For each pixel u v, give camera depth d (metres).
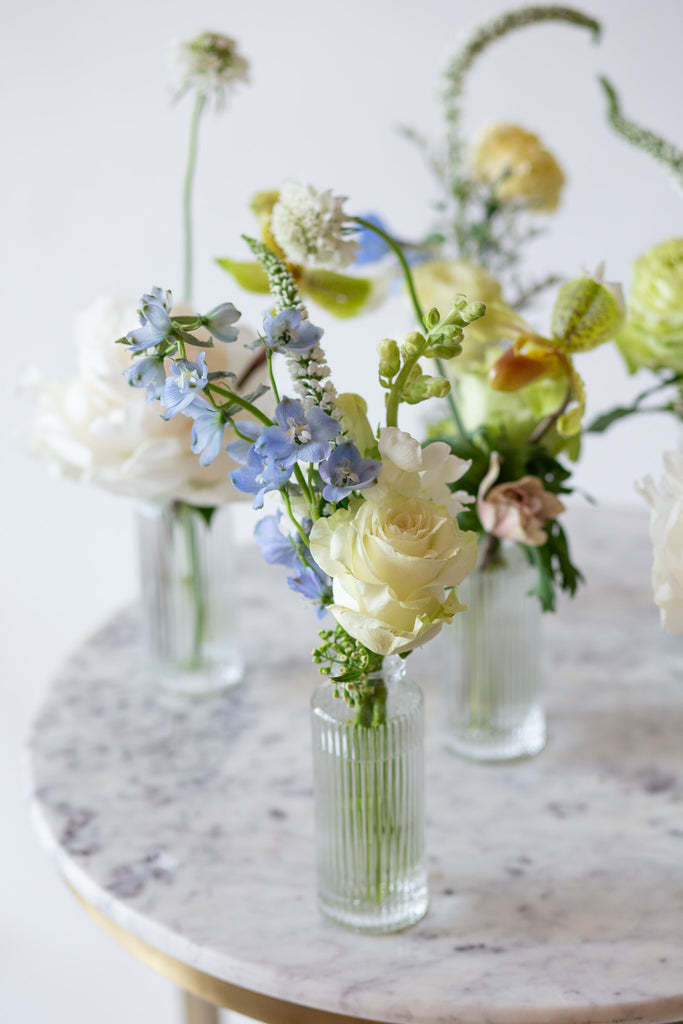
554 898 0.95
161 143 1.72
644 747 1.09
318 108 1.72
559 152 1.75
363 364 1.82
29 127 1.71
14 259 1.77
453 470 0.85
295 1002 0.90
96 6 1.66
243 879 0.97
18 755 1.97
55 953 1.92
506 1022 0.87
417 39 1.68
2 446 1.85
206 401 0.84
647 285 1.07
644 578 1.34
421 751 0.92
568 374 0.98
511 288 1.74
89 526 1.90
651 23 1.67
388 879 0.92
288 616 1.30
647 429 1.87
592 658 1.21
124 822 1.03
